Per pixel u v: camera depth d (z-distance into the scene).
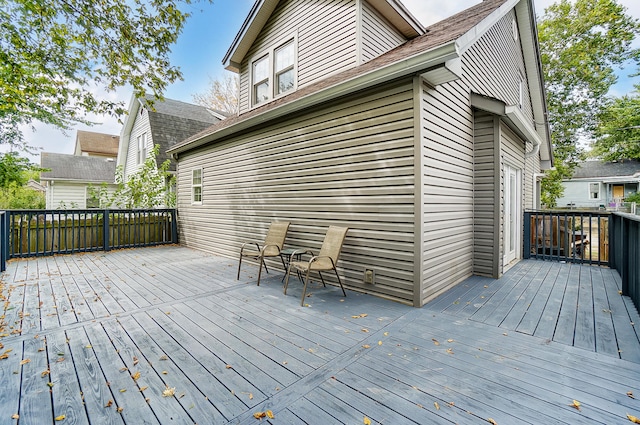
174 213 8.91
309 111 4.65
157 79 5.68
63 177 14.09
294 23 6.04
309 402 1.77
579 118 16.14
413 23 5.61
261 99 7.01
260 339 2.61
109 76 5.63
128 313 3.24
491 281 4.51
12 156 10.82
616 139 17.19
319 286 4.31
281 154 5.21
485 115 4.79
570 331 2.73
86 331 2.78
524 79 8.47
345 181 4.13
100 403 1.77
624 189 24.17
